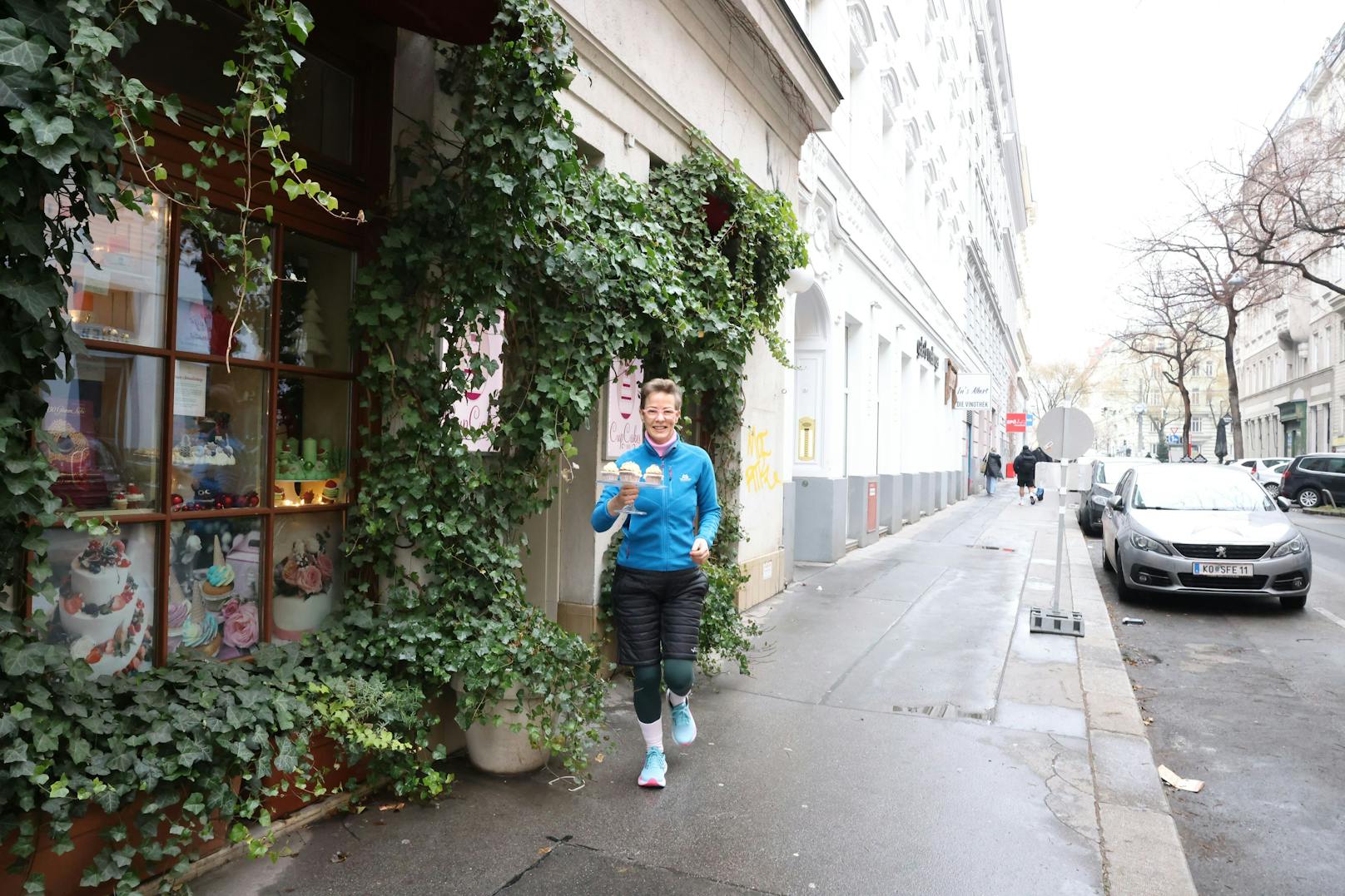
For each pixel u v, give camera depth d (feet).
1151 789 13.51
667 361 18.70
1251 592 29.09
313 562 12.25
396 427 12.40
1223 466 36.01
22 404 7.64
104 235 9.64
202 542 10.81
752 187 22.52
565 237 14.15
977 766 14.29
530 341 13.87
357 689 11.18
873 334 48.29
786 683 19.21
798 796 12.92
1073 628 24.70
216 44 10.65
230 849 10.30
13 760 7.49
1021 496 89.30
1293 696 20.24
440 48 12.98
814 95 28.32
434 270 12.60
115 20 7.44
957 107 87.15
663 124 20.36
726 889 10.16
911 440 63.41
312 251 12.17
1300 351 160.86
